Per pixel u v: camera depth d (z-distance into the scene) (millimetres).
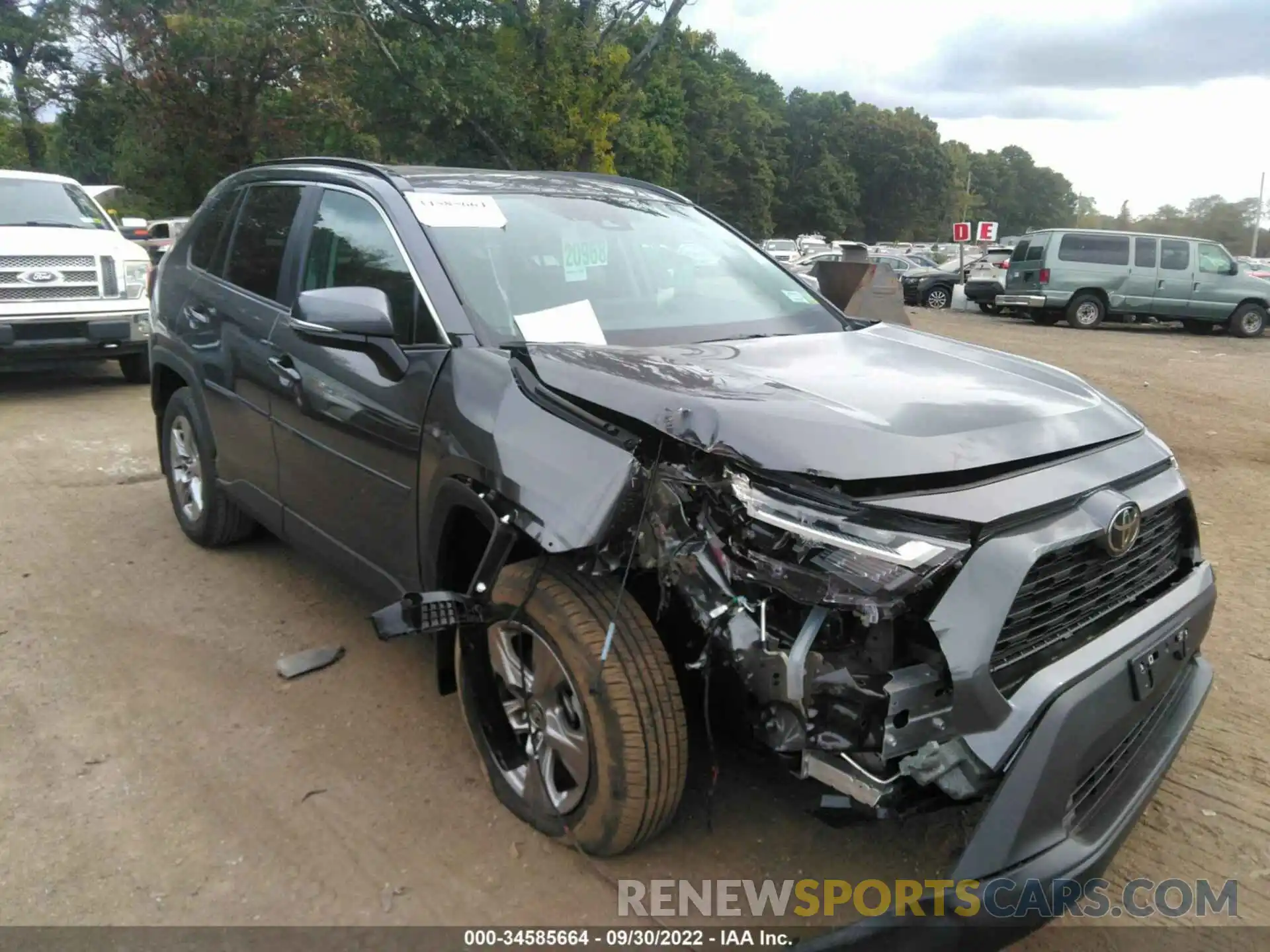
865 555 2129
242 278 4324
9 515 5602
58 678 3779
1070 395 2898
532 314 3221
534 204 3744
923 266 27938
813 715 2203
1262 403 10719
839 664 2184
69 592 4543
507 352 2932
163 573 4785
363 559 3471
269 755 3311
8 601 4441
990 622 2152
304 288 3822
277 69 19891
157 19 20062
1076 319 20438
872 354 3242
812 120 90562
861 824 2291
